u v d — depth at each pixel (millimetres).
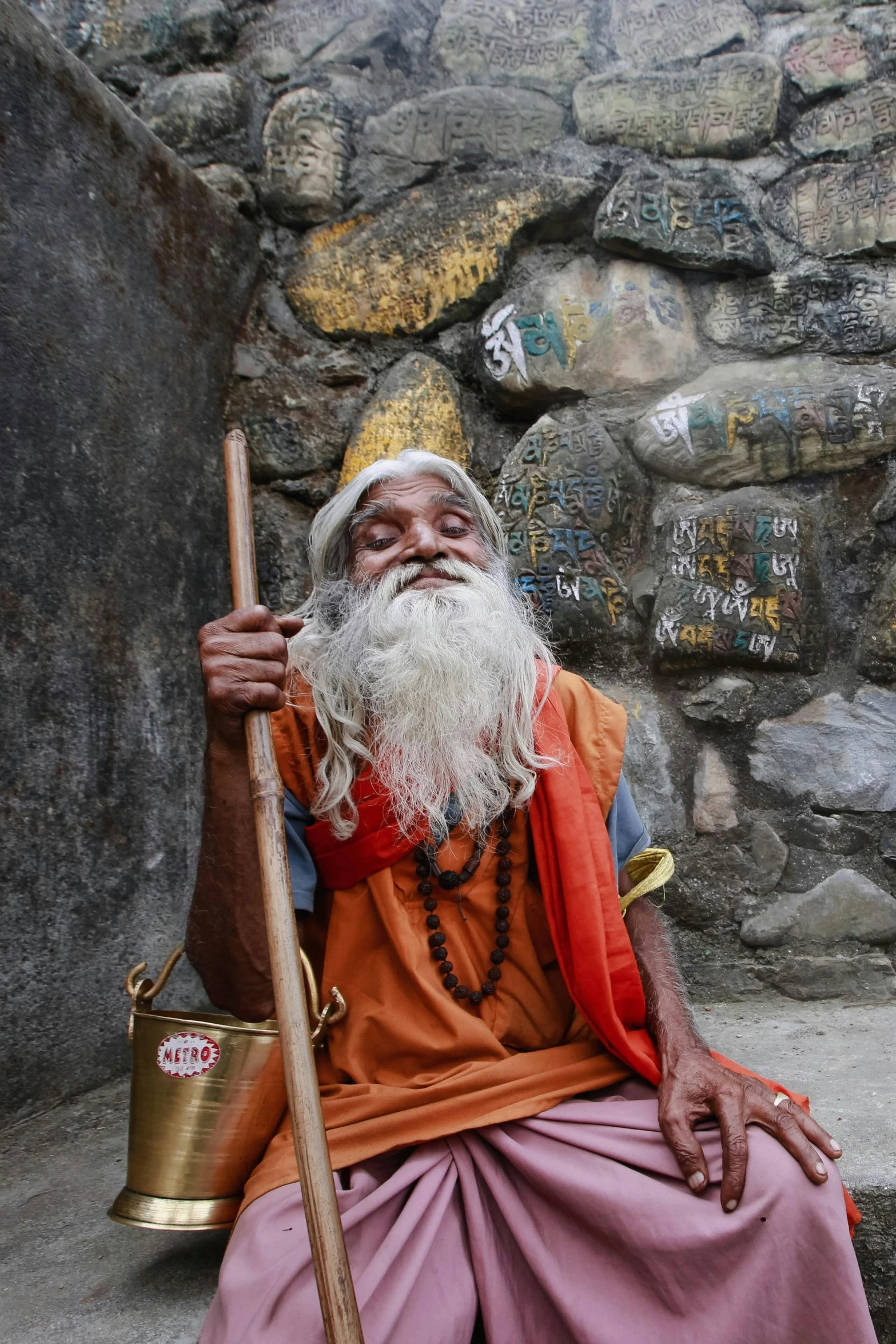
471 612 1595
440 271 2863
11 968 2029
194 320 2762
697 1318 1188
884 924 2479
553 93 2891
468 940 1501
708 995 2498
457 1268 1233
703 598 2605
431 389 2846
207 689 1306
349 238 2953
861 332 2691
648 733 2609
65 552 2250
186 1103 1392
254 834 1388
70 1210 1669
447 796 1520
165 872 2498
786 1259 1191
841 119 2754
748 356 2730
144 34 3113
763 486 2660
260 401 2932
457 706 1521
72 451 2291
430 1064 1429
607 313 2738
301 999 1147
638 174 2748
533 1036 1500
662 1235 1196
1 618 2062
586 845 1484
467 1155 1334
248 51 3080
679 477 2691
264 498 2928
